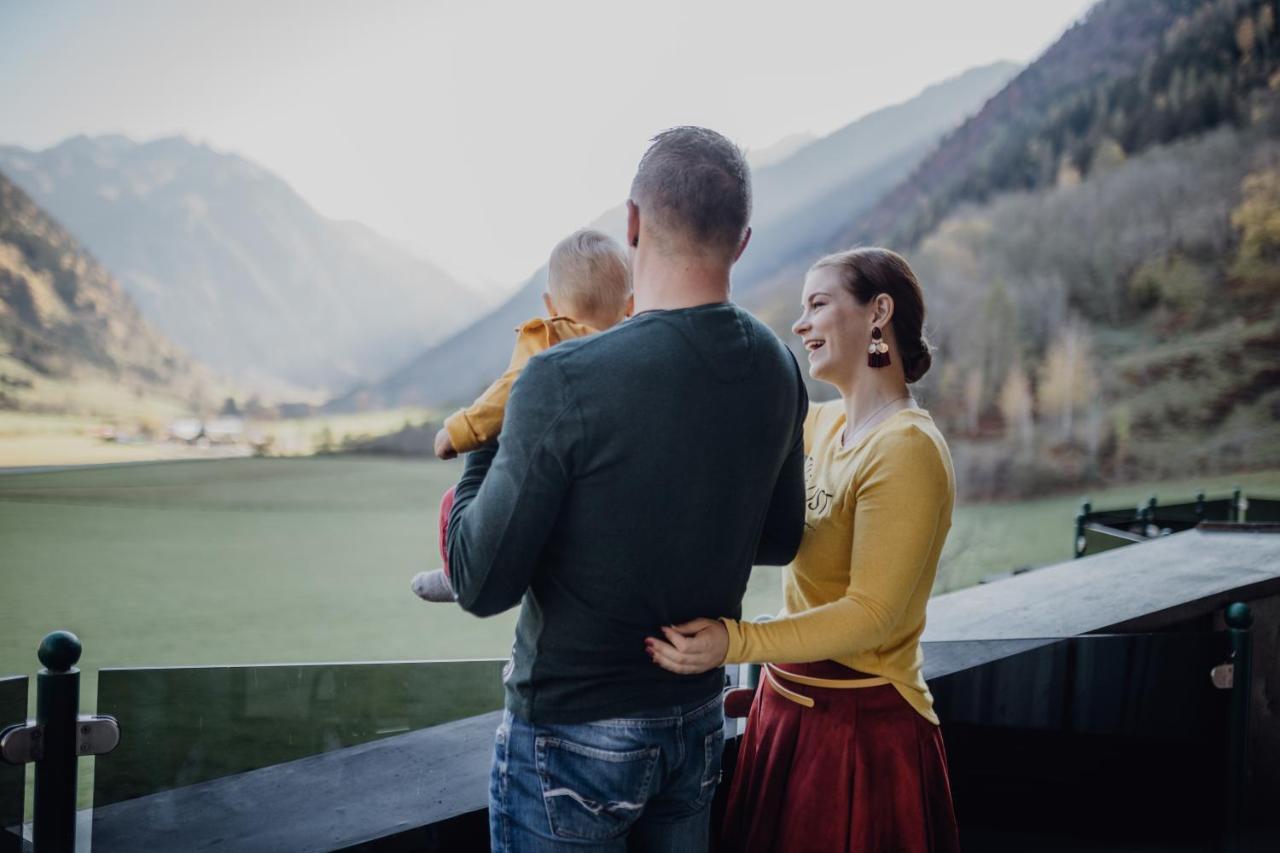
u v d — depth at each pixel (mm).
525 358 1410
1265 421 31531
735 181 1233
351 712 1739
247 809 1682
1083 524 5219
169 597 14250
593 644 1196
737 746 2016
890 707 1586
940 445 1482
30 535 20062
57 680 1533
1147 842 2377
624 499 1150
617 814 1233
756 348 1253
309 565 17625
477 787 1812
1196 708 2430
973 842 2230
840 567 1550
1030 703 2258
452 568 1198
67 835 1558
